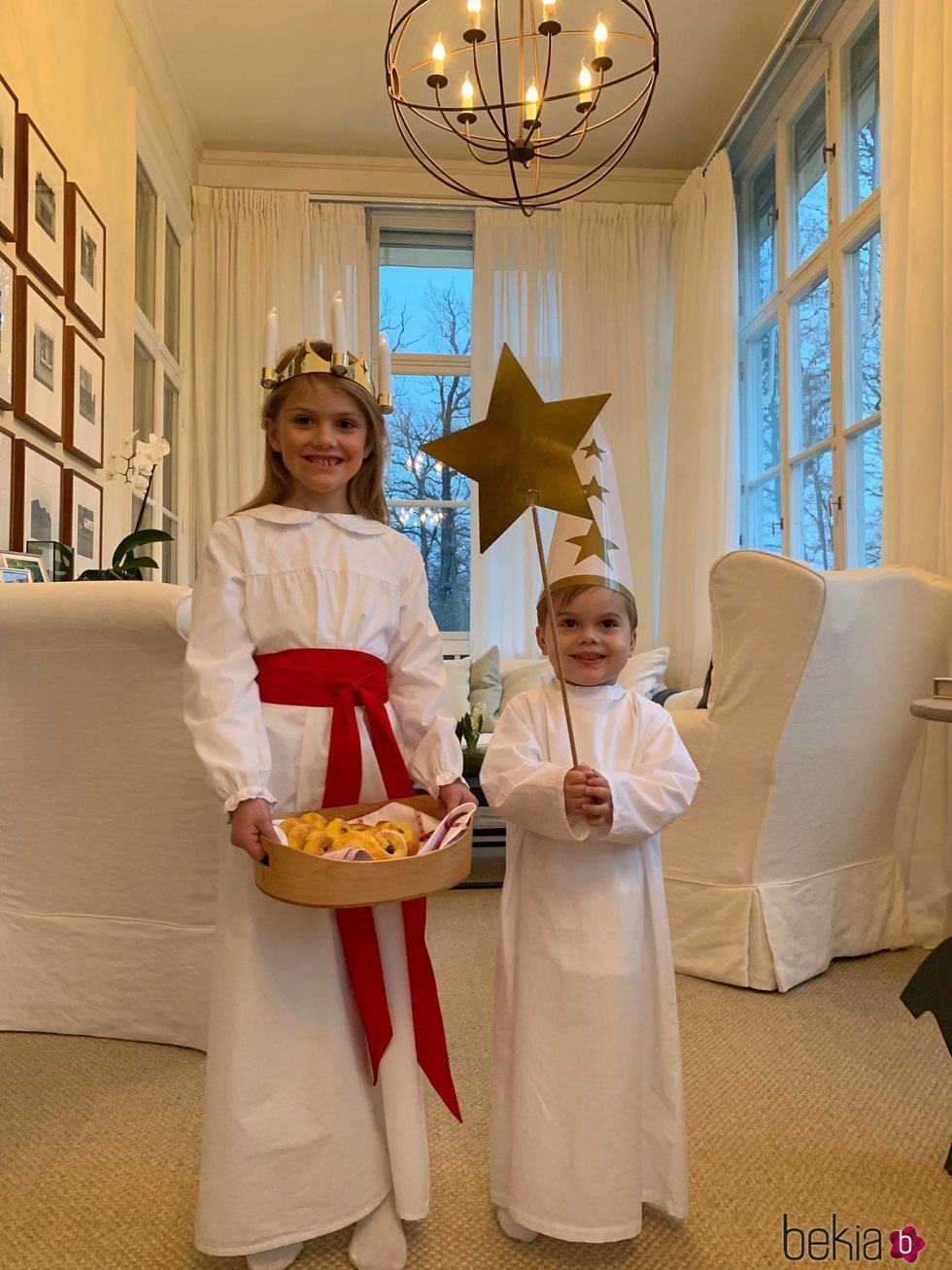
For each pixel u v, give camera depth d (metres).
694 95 4.04
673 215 4.55
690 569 4.13
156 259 3.77
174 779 1.63
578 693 1.22
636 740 1.18
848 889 2.17
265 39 3.65
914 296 2.38
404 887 0.94
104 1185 1.25
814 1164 1.29
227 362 4.30
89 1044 1.72
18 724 1.63
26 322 2.29
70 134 2.69
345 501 1.26
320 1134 1.06
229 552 1.12
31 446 2.34
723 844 2.03
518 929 1.13
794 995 1.94
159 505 3.81
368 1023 1.06
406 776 1.16
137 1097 1.50
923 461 2.36
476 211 4.51
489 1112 1.45
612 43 3.67
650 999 1.12
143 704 1.59
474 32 2.53
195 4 3.44
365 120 4.23
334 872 0.91
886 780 2.14
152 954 1.72
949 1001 1.33
